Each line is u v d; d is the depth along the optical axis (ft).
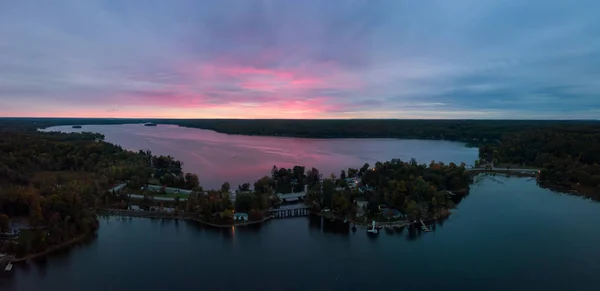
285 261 433.07
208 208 556.92
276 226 545.03
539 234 505.66
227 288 374.43
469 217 578.25
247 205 581.53
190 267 417.28
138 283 382.63
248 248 467.52
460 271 406.82
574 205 644.69
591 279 388.16
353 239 495.00
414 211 556.51
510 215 589.32
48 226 495.82
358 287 376.89
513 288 374.22
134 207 613.52
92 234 508.12
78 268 412.77
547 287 375.25
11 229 489.67
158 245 474.90
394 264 423.64
